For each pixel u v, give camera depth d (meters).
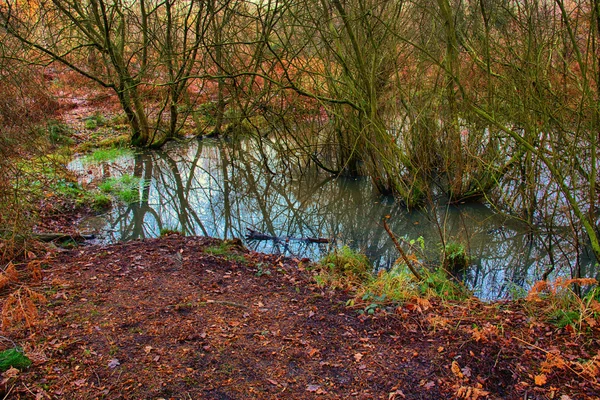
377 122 8.09
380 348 3.61
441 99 8.34
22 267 4.90
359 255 6.18
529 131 6.32
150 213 9.03
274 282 5.01
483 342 3.55
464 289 5.33
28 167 7.19
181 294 4.40
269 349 3.55
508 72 6.80
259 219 8.98
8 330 3.53
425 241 7.48
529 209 7.35
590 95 4.79
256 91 12.86
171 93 12.86
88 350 3.33
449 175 8.77
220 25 10.62
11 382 2.94
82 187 9.27
